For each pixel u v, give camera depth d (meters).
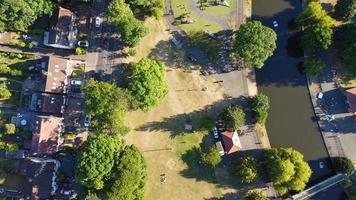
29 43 136.25
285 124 140.00
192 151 136.75
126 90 130.12
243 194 136.38
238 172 133.00
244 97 139.50
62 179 133.25
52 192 130.12
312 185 137.50
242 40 132.00
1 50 135.88
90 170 121.75
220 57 140.25
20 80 135.62
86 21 139.38
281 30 143.38
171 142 136.75
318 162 138.88
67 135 134.00
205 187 136.00
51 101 132.50
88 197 122.12
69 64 136.25
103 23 139.62
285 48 143.12
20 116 133.75
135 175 125.25
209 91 139.00
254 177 132.00
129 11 133.12
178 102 138.12
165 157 136.12
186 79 139.00
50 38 134.88
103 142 124.56
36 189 128.75
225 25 141.25
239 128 137.88
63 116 135.00
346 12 137.12
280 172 129.75
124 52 138.75
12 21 130.25
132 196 127.50
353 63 134.62
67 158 134.25
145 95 129.75
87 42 137.62
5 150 132.62
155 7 137.12
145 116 136.88
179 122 137.50
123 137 135.12
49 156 132.50
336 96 140.38
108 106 127.56
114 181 124.06
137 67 131.12
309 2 142.50
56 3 135.50
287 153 132.62
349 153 138.62
